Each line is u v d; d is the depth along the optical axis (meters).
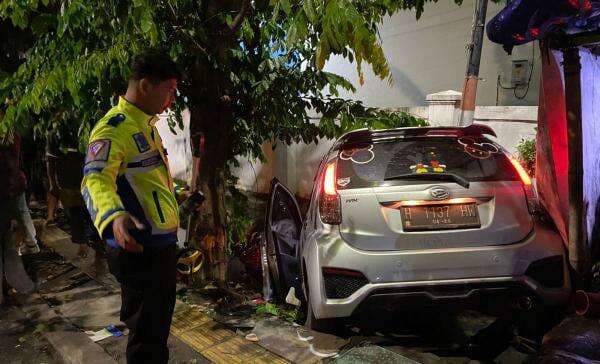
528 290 3.07
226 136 4.56
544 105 3.71
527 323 3.42
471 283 3.05
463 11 7.63
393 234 3.12
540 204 3.27
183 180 10.20
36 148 7.52
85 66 3.34
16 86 3.93
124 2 3.18
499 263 3.05
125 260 2.35
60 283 4.98
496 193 3.16
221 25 4.09
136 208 2.33
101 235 2.17
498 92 7.61
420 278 3.06
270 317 3.92
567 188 3.65
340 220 3.24
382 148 3.56
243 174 9.67
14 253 4.53
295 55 4.78
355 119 4.64
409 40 8.41
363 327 3.61
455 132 3.62
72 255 5.82
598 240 3.90
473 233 3.09
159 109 2.43
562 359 2.85
